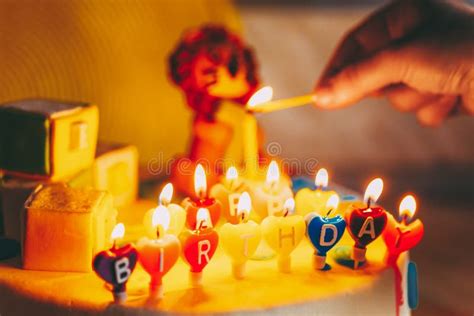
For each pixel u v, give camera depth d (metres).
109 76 1.14
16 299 0.66
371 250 0.71
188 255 0.65
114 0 1.15
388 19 0.83
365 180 1.41
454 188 1.40
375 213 0.67
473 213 1.30
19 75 1.08
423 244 1.18
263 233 0.67
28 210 0.67
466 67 0.81
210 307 0.63
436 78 0.82
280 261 0.68
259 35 1.68
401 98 0.87
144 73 1.17
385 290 0.67
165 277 0.67
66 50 1.11
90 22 1.13
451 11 0.81
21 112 0.72
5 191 0.73
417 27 0.82
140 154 1.14
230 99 0.81
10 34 1.08
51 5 1.10
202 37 0.80
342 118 1.58
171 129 1.19
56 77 1.10
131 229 0.74
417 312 0.99
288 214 0.68
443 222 1.26
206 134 0.80
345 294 0.65
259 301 0.64
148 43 1.18
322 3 1.75
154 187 0.83
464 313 0.99
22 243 0.68
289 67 1.62
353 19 1.71
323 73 0.85
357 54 0.84
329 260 0.70
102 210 0.69
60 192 0.70
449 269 1.10
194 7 1.22
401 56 0.81
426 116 0.89
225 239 0.66
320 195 0.72
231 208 0.72
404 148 1.51
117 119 1.14
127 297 0.64
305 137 1.51
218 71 0.79
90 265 0.68
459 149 1.52
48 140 0.72
